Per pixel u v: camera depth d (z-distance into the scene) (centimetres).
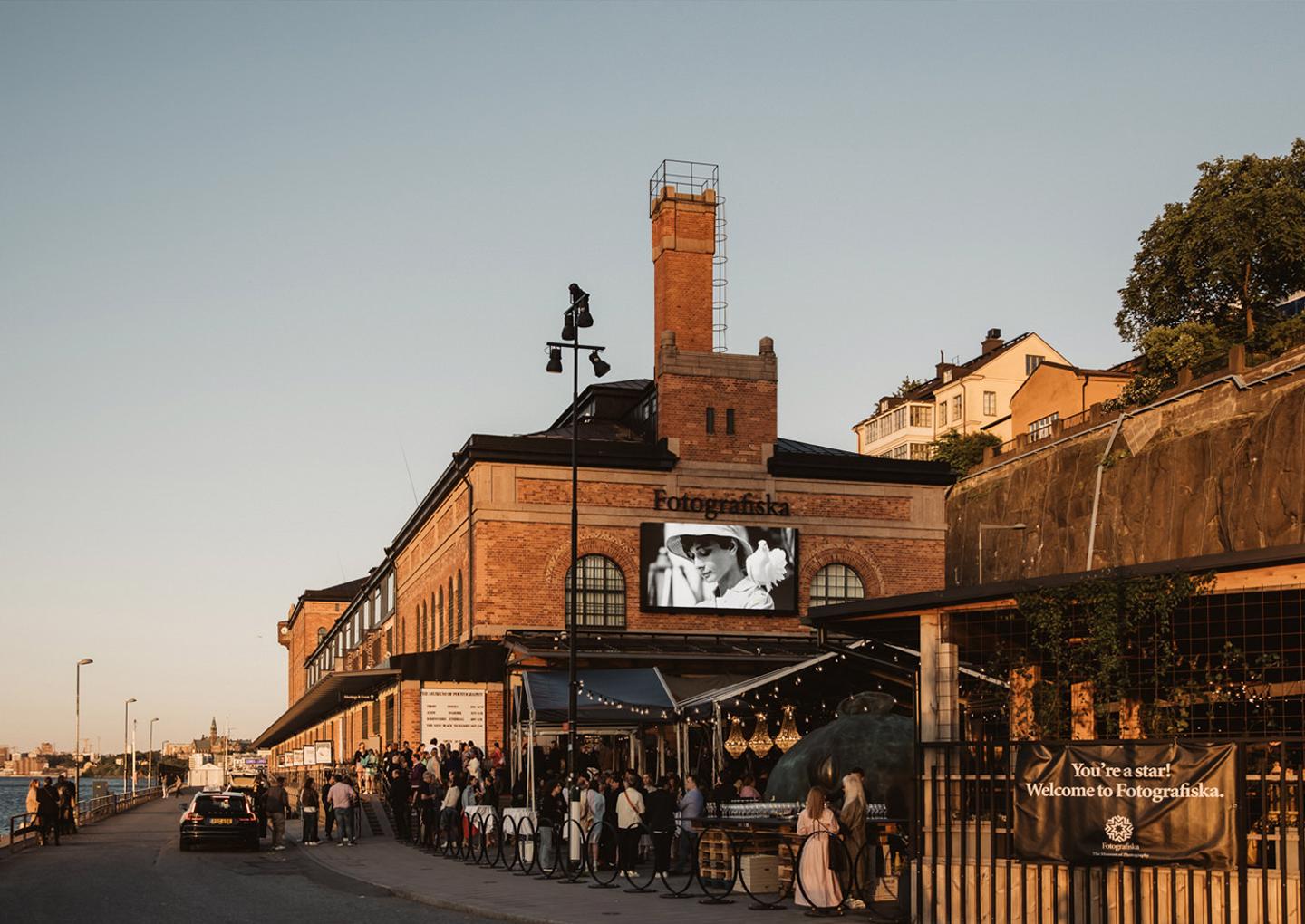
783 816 2252
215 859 3148
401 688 4406
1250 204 5619
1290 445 4184
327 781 5384
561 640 3888
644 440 4541
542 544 4028
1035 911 1515
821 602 4272
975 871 1567
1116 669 1576
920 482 4384
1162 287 5978
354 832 3666
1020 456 5900
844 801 1969
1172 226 5894
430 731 3778
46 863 3009
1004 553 5797
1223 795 1394
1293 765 1675
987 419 9069
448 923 1852
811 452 4738
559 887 2291
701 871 2222
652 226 4600
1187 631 1806
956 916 1596
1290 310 5666
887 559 4328
